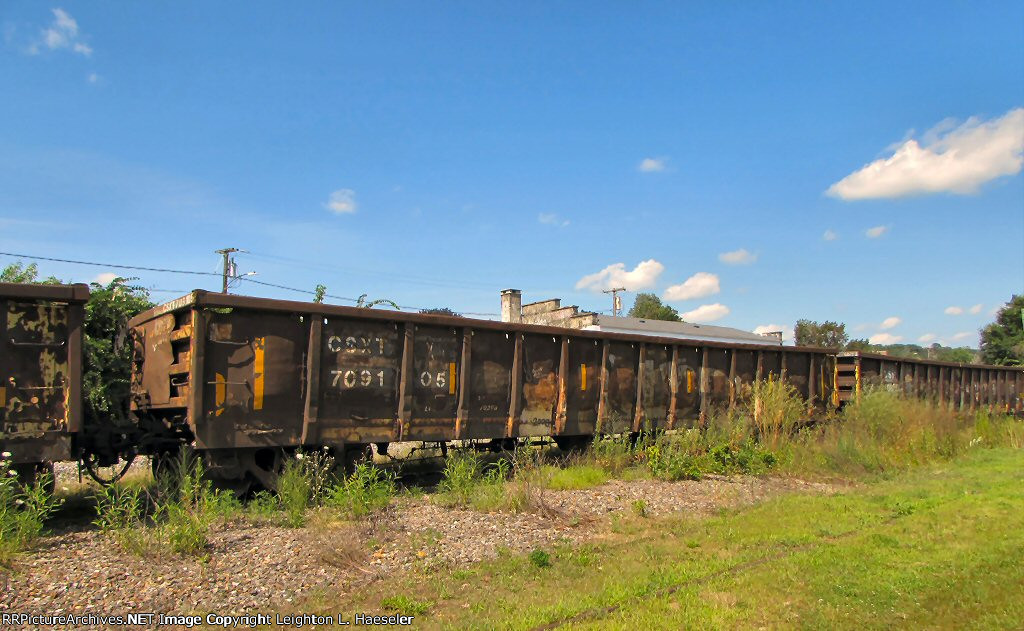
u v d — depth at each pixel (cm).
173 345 966
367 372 1060
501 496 948
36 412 770
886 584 605
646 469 1271
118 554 652
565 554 728
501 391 1236
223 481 952
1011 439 2011
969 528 844
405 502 933
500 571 666
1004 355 6009
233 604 559
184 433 959
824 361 1969
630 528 857
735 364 1689
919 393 2334
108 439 925
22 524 658
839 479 1337
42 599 540
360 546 705
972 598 567
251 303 932
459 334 1178
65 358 792
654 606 549
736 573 647
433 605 573
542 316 4412
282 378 966
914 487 1184
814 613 530
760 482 1237
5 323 756
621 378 1437
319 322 1002
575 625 510
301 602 575
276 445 957
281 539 725
